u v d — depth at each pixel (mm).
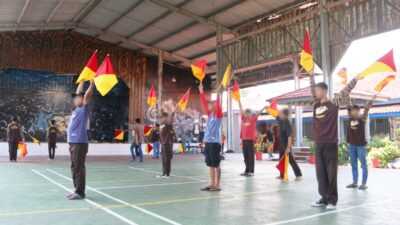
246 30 18609
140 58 24125
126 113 23250
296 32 15648
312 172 10758
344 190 7172
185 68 25297
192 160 16406
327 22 14117
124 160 16750
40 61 21203
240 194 6609
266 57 16969
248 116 10008
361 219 4656
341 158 13461
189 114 24844
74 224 4293
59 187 7324
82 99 6051
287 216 4797
